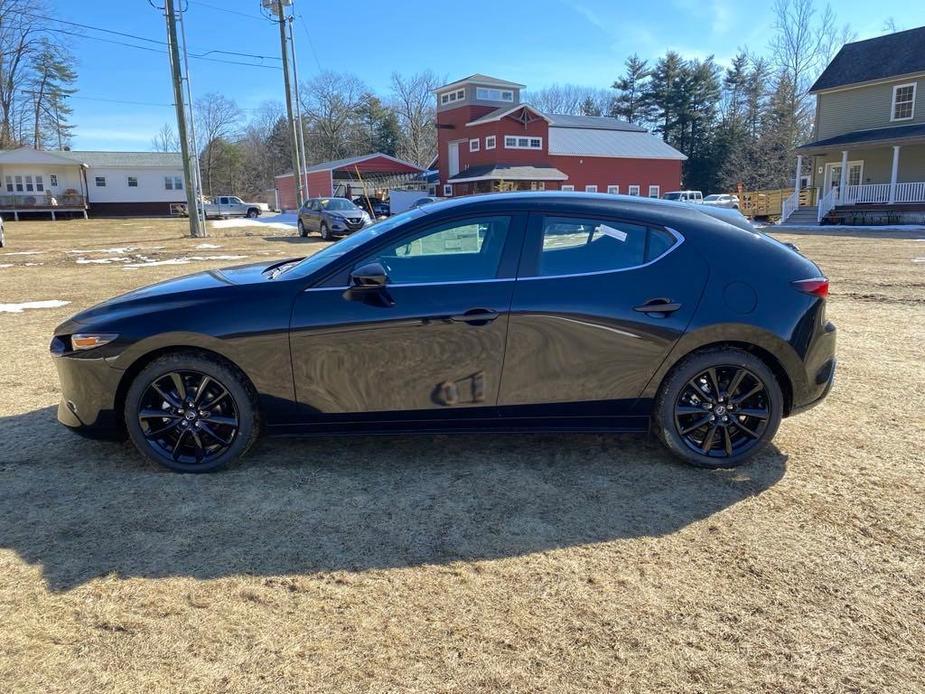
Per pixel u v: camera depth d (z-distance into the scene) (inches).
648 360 136.6
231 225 1432.1
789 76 2054.6
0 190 1755.7
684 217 141.6
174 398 138.0
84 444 156.8
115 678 81.6
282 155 3019.2
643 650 87.1
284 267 164.2
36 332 293.0
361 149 2839.6
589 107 3319.4
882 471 141.1
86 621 92.4
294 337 132.9
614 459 148.6
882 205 1096.8
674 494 131.5
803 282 139.1
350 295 132.8
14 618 92.8
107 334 134.0
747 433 142.1
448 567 106.3
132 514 123.0
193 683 80.9
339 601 97.3
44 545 112.0
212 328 132.7
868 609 95.5
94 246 854.5
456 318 132.6
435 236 137.3
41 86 2388.0
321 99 2792.8
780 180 2094.0
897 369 220.8
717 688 80.4
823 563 107.0
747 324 135.0
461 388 135.9
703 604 96.7
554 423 140.0
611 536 115.7
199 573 104.3
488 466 145.0
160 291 143.8
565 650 87.0
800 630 91.0
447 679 81.7
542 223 137.5
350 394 135.6
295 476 139.6
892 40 1211.2
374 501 128.6
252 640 88.8
